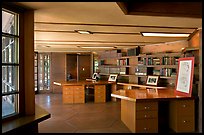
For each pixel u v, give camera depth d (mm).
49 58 10219
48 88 10195
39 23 3488
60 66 10250
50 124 4641
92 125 4566
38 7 2461
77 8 2576
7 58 2291
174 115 4105
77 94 7359
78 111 6016
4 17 2324
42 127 4406
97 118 5195
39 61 10078
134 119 3844
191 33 4633
